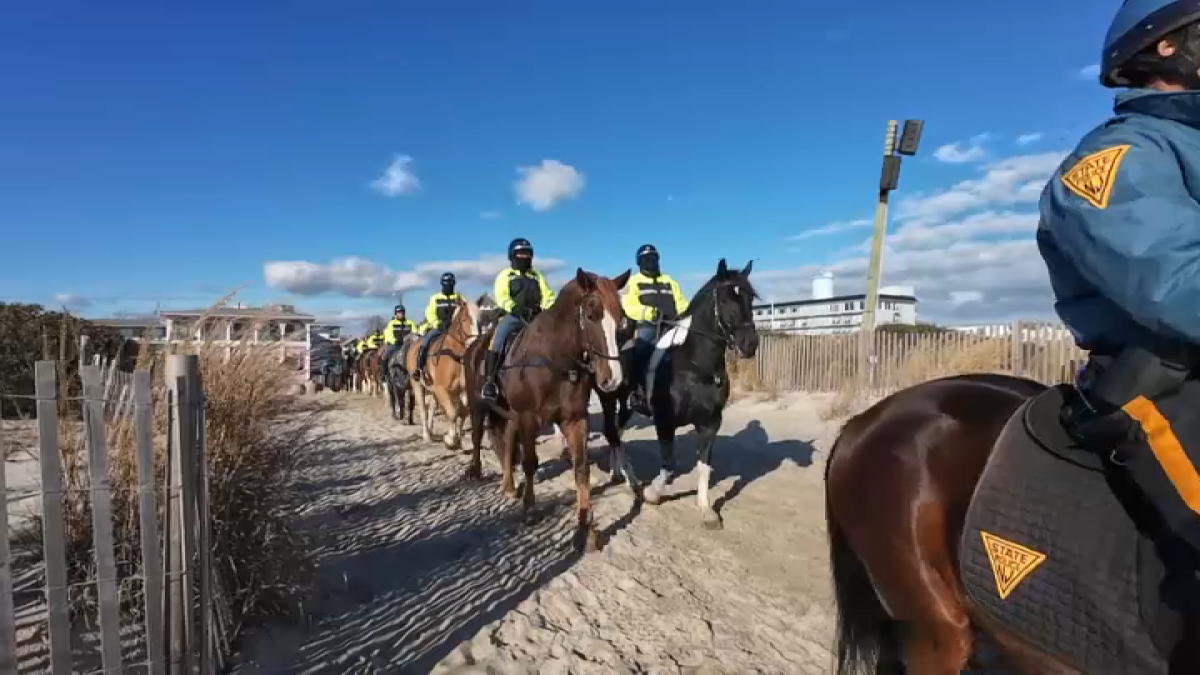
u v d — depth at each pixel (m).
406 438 12.74
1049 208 1.91
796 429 12.05
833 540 2.78
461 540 6.11
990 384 2.65
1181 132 1.74
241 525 4.28
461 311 10.43
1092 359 1.99
